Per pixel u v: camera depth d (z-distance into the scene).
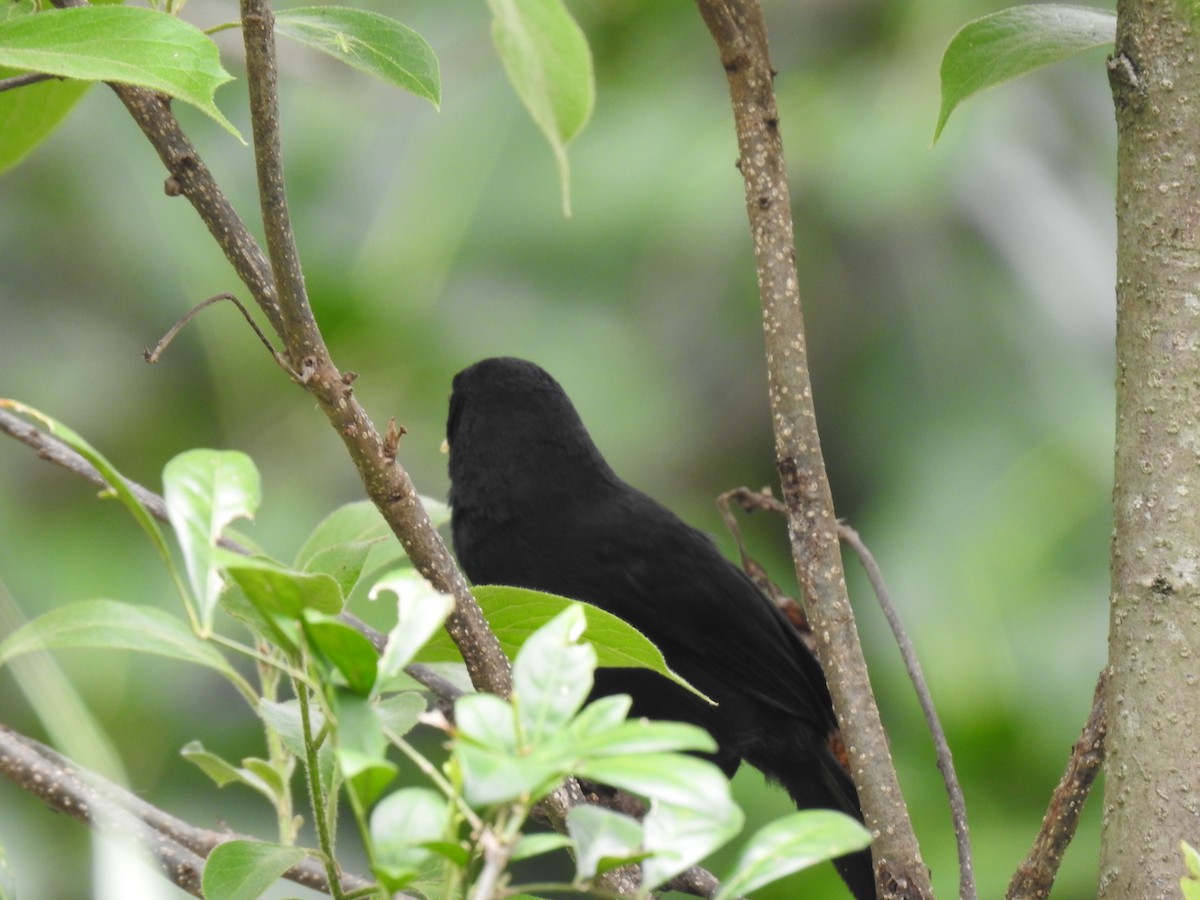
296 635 2.91
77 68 3.50
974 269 11.09
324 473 10.72
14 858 7.85
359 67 4.52
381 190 11.27
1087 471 10.47
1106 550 10.36
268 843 3.85
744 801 10.28
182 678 9.44
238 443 10.73
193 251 10.95
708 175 11.18
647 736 2.53
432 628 2.86
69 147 10.84
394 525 4.12
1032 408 10.74
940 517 10.50
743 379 11.65
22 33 3.53
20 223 10.80
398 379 10.98
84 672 9.04
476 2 11.56
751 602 8.52
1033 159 11.09
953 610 10.16
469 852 2.72
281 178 3.93
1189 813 4.28
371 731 2.77
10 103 5.43
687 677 8.49
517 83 2.72
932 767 10.11
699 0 4.69
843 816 2.91
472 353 11.06
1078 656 10.07
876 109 11.05
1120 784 4.41
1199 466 4.38
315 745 3.39
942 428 10.83
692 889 5.68
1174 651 4.35
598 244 11.32
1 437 10.34
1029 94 11.34
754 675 8.48
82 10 3.56
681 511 11.24
